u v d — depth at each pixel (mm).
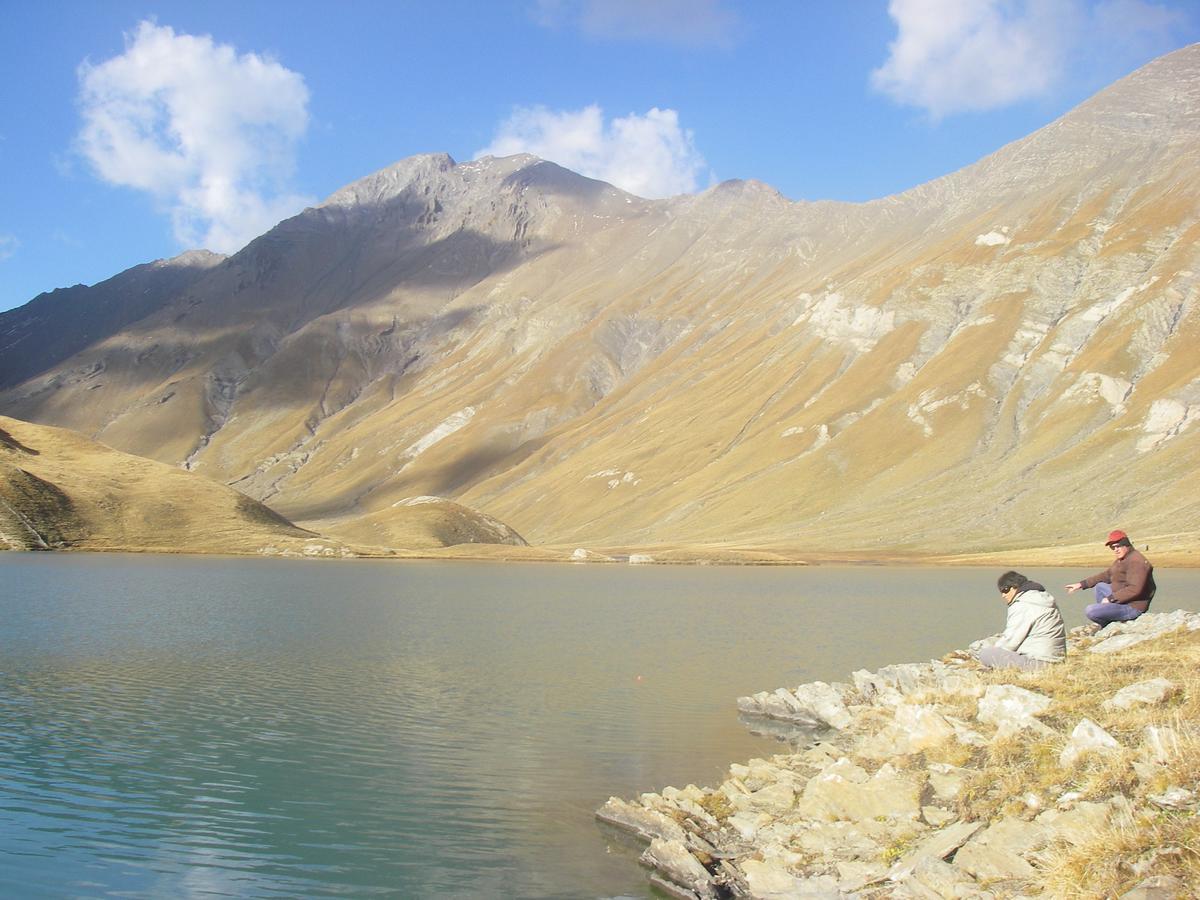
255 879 18484
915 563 153625
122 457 176000
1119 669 22812
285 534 164250
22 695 34812
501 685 38938
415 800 23375
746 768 24812
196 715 32062
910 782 19531
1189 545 137625
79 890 17781
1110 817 14852
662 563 157375
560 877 18703
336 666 43250
